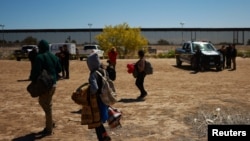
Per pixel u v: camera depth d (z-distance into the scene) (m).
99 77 6.06
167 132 7.76
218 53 24.58
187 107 10.49
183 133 7.66
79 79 19.56
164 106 10.73
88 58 6.14
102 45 48.66
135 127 8.21
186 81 17.91
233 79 18.66
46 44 7.50
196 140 7.11
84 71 25.38
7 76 21.86
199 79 18.86
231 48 25.83
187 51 26.69
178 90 14.40
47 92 7.45
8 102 11.88
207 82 17.31
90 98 6.02
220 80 18.22
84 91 6.06
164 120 8.87
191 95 12.93
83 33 83.19
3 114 9.89
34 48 16.67
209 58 24.31
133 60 38.09
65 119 9.14
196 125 8.26
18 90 14.98
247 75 21.05
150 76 20.86
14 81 18.84
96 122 6.01
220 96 12.61
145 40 50.12
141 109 10.31
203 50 25.47
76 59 43.62
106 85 6.07
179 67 28.23
